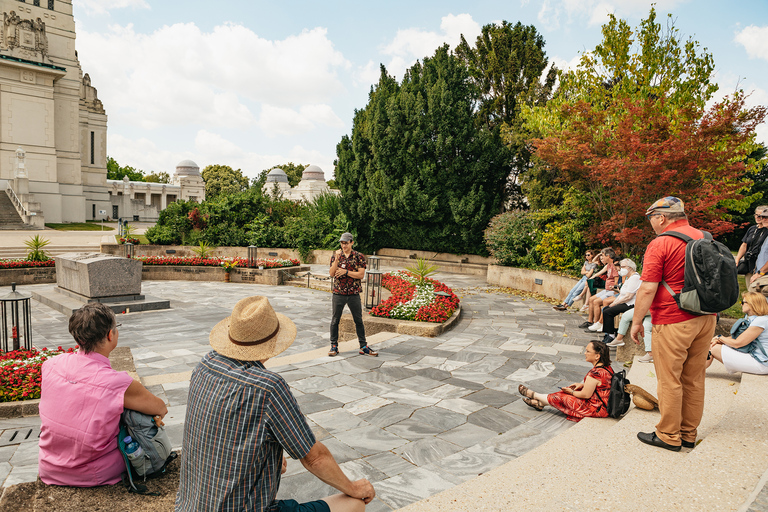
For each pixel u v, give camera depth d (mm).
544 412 4746
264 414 1718
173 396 5047
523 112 14773
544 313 10688
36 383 4926
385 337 7977
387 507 3018
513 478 2826
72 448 2408
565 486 2652
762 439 3109
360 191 22391
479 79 21156
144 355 7391
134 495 2436
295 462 3686
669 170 9477
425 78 21297
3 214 32969
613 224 11016
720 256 2783
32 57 38500
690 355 3098
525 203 20469
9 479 3410
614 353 7191
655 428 3234
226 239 23484
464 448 3922
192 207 24578
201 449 1767
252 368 1833
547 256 14328
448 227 20719
